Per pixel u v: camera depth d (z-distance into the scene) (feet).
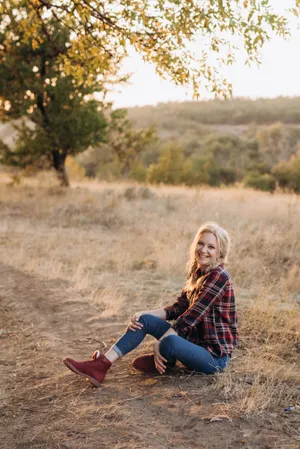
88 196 52.90
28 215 45.70
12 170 64.64
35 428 11.30
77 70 24.38
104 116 62.39
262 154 305.94
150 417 11.29
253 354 15.01
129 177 147.84
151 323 13.16
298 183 175.22
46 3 21.47
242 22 18.61
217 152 296.51
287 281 23.75
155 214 44.52
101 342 17.02
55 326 18.93
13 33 49.75
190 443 10.16
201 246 13.05
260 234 32.73
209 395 12.09
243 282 24.59
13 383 14.01
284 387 12.49
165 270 26.78
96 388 13.01
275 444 9.97
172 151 147.95
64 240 35.63
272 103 585.63
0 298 22.16
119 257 29.12
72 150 60.95
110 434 10.68
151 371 13.64
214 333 13.04
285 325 17.53
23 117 58.90
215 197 53.67
